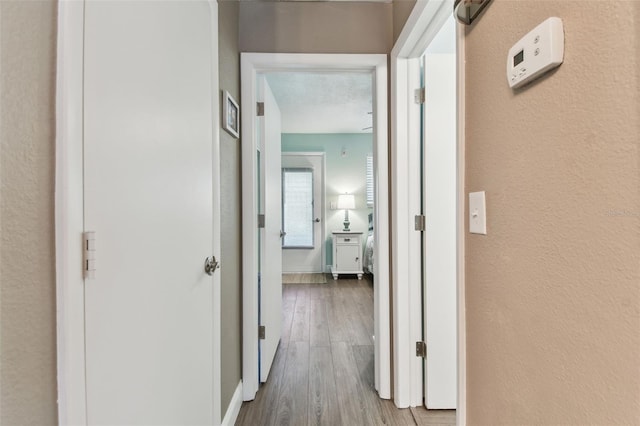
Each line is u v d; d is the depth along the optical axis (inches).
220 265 53.0
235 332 64.7
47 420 20.1
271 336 81.7
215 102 50.2
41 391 19.8
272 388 73.1
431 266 64.5
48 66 20.3
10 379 18.1
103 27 24.6
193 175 41.8
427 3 48.5
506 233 27.3
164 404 33.7
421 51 62.7
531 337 24.3
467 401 34.2
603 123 18.2
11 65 18.0
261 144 76.4
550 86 22.0
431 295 64.5
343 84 127.9
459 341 35.1
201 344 44.2
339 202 204.8
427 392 64.8
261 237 75.9
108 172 25.1
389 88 69.2
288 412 64.4
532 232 24.1
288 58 68.8
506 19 27.1
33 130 19.4
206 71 46.5
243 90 69.1
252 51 69.1
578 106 19.8
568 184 20.6
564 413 21.1
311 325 113.1
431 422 61.4
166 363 34.3
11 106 18.0
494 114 29.0
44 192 20.1
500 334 28.3
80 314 22.1
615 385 17.6
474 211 32.4
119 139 26.6
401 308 65.7
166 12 34.7
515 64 25.2
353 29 69.5
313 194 211.0
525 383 25.0
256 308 71.7
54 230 20.7
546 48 21.6
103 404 24.3
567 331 20.8
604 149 18.1
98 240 23.9
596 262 18.7
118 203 26.4
